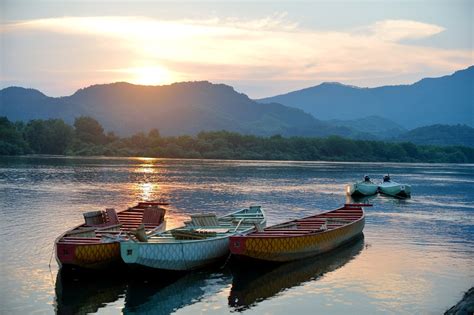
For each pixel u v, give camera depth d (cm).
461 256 3247
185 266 2680
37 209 4834
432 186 9019
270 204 5772
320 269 2872
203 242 2755
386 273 2812
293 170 12838
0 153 16100
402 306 2292
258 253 2764
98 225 3155
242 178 9438
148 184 7788
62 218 4325
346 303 2325
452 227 4406
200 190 7069
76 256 2489
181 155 18925
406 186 7031
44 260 2902
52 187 6969
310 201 6181
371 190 7006
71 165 12062
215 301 2342
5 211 4659
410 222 4672
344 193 7281
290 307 2272
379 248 3450
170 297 2383
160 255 2559
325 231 3166
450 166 19688
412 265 2994
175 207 5288
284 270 2845
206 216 3350
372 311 2230
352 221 3684
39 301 2288
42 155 17525
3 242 3341
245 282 2617
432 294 2461
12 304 2244
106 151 18588
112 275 2662
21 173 9144
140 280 2609
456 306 2123
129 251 2469
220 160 18925
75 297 2344
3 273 2652
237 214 3906
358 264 2992
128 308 2247
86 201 5572
